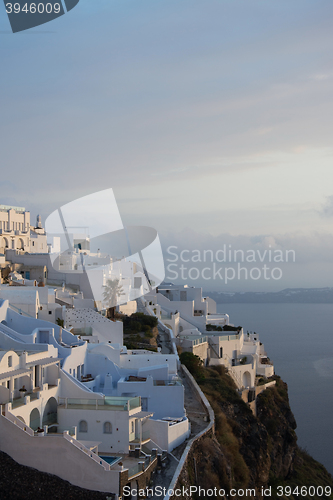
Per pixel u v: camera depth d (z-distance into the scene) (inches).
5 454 1475.1
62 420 1754.4
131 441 1737.2
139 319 3535.9
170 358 2311.8
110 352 2260.1
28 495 1392.7
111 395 2038.6
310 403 6545.3
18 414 1549.0
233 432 2659.9
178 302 4512.8
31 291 2383.1
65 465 1469.0
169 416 2023.9
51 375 1833.2
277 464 3464.6
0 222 4170.8
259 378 4037.9
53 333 2062.0
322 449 4918.8
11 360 1662.2
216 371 3309.5
